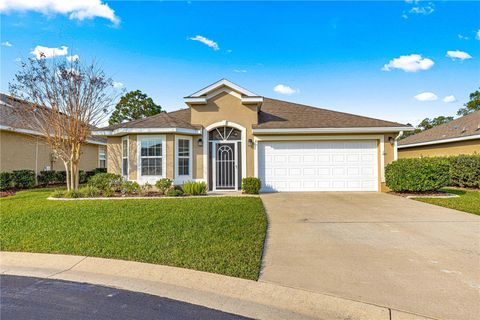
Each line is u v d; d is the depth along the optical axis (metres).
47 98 12.80
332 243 5.58
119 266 4.51
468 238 5.82
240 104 13.47
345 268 4.35
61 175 18.06
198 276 4.12
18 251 5.18
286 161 13.52
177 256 4.80
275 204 9.93
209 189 13.44
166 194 11.52
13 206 9.12
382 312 3.12
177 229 6.33
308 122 13.59
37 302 3.46
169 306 3.34
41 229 6.40
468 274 4.08
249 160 13.38
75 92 12.79
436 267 4.35
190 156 13.35
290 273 4.19
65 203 9.59
